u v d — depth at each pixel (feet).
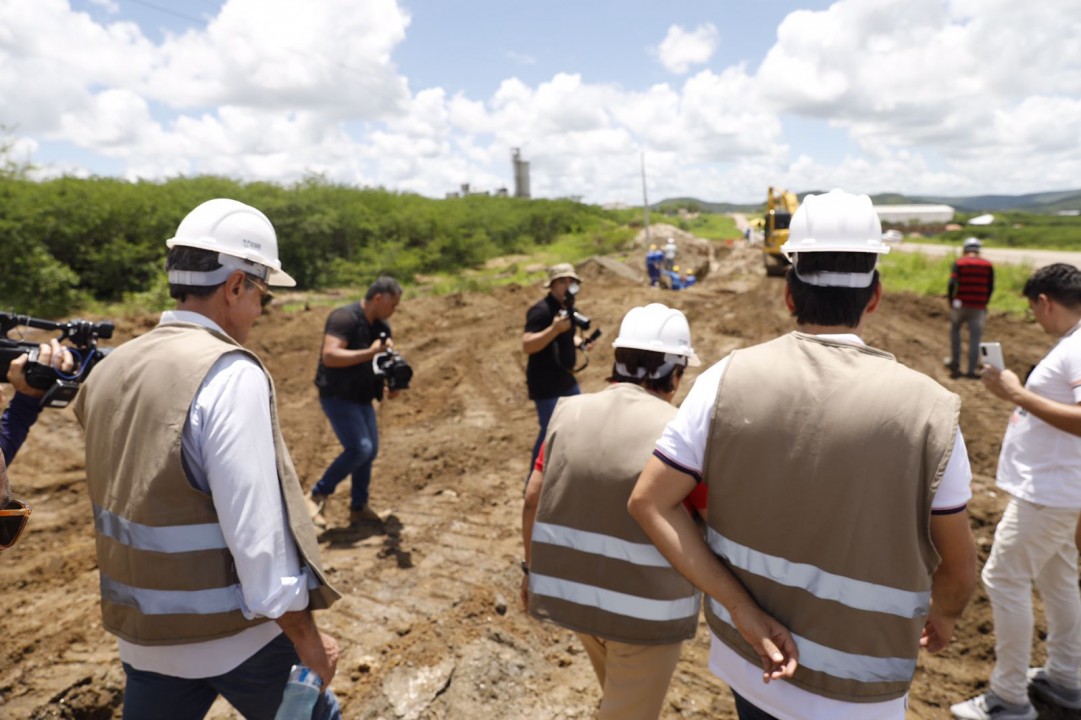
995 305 44.70
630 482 6.17
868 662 4.37
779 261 69.41
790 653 4.44
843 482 4.28
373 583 12.87
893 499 4.22
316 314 41.63
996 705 9.29
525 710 9.52
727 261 88.63
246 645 5.51
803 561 4.44
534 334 15.02
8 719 9.12
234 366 5.20
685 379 29.37
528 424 24.20
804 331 4.94
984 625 11.51
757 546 4.60
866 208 4.79
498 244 132.87
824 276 4.74
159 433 5.01
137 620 5.24
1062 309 8.64
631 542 6.20
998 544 9.17
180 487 5.02
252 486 5.01
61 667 10.27
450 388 29.19
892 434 4.21
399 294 14.49
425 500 17.29
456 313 45.96
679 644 6.48
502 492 17.88
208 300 5.61
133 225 62.28
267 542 5.05
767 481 4.50
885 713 4.45
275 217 79.56
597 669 7.44
